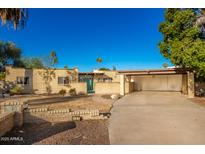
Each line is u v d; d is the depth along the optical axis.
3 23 8.83
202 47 16.61
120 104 16.06
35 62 46.66
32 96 23.03
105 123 9.49
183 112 12.34
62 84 28.91
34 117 9.23
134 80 34.91
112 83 27.77
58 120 9.77
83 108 13.30
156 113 12.01
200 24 18.52
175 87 32.81
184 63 18.23
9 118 7.88
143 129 8.37
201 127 8.66
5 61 40.31
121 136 7.40
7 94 23.22
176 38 19.52
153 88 34.12
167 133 7.76
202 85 24.80
